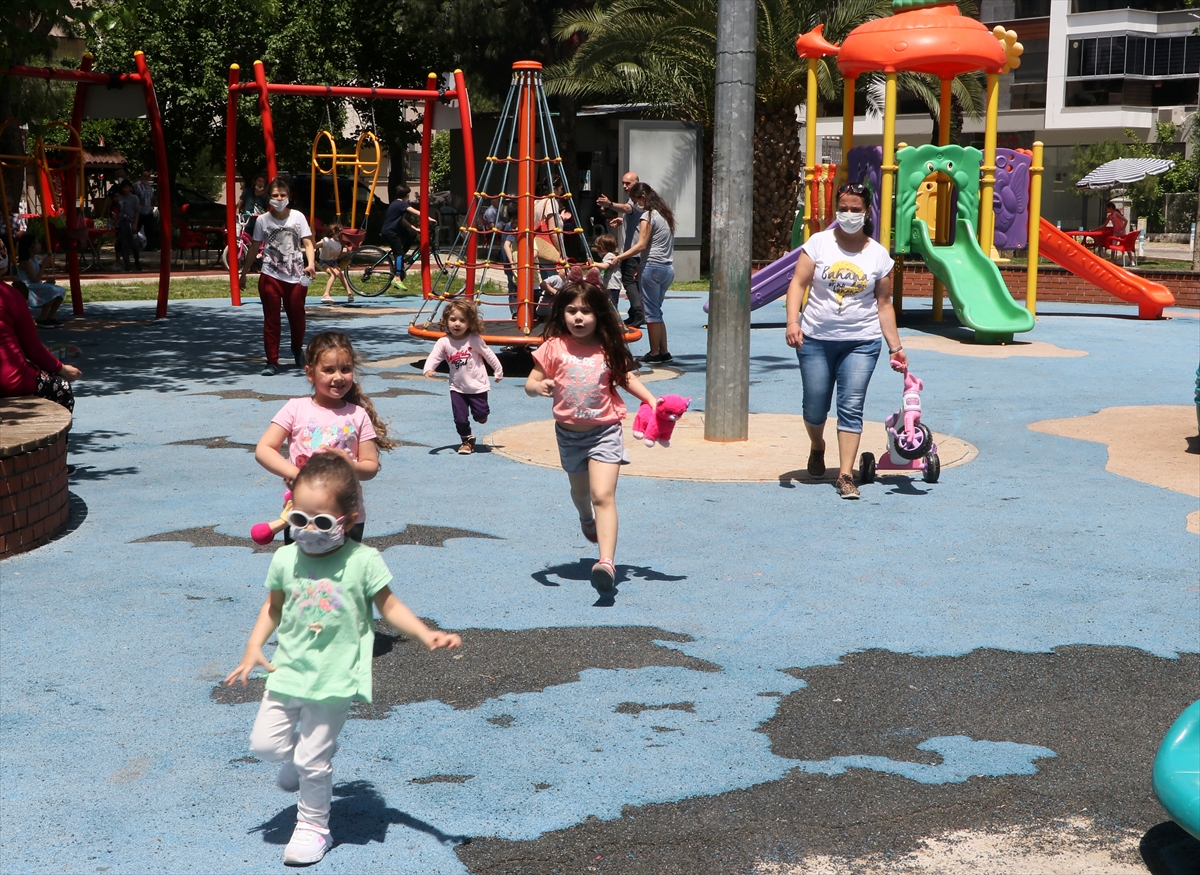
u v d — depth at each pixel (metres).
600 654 5.05
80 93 18.06
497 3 34.69
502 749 4.14
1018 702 4.59
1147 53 56.53
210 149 39.00
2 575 6.07
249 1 24.95
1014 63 17.80
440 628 5.35
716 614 5.55
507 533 6.93
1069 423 10.46
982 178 17.48
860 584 6.00
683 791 3.84
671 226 13.84
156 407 11.09
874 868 3.40
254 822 3.63
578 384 5.74
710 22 26.83
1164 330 18.45
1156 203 49.19
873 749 4.17
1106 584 6.01
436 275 27.23
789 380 13.05
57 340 15.89
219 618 5.45
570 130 35.62
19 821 3.62
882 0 25.50
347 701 3.42
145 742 4.19
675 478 8.26
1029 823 3.66
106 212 32.06
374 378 12.94
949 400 11.71
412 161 66.62
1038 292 23.70
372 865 3.39
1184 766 3.38
